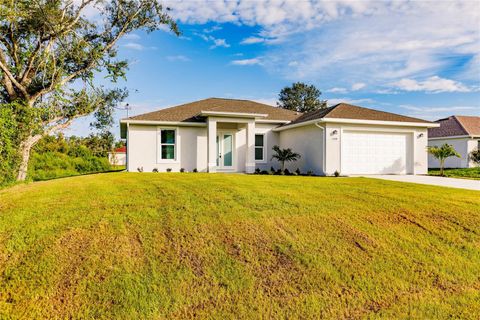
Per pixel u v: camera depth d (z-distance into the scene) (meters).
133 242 5.36
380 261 5.14
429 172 21.19
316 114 18.56
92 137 34.12
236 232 5.84
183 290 4.29
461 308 4.18
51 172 23.17
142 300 4.07
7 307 3.88
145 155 17.59
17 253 4.93
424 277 4.81
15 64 14.83
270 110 21.58
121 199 7.75
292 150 19.08
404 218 6.83
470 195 9.08
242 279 4.56
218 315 3.92
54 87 15.09
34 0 13.56
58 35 14.91
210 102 21.98
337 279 4.65
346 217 6.75
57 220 6.13
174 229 5.85
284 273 4.74
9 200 7.75
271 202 7.64
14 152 11.68
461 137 25.28
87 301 4.02
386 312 4.07
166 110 19.47
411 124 17.20
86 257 4.85
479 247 5.69
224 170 19.03
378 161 17.14
